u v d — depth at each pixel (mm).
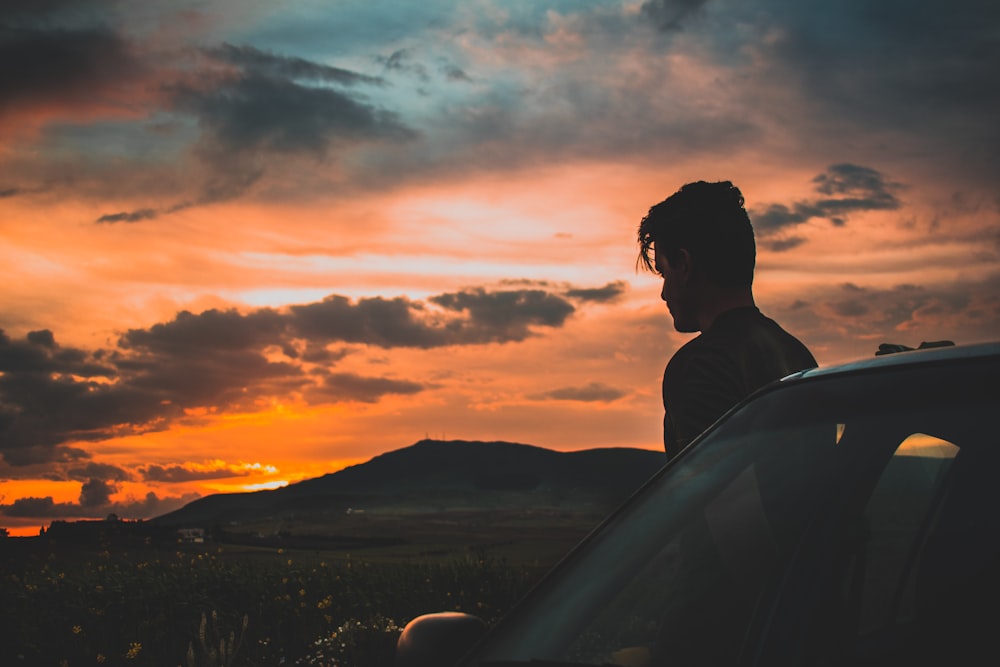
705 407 3104
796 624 1486
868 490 1633
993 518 1486
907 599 1445
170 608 8734
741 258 3225
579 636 1650
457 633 1807
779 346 3105
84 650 8070
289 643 8820
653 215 3361
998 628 1360
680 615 1603
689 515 1802
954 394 1728
